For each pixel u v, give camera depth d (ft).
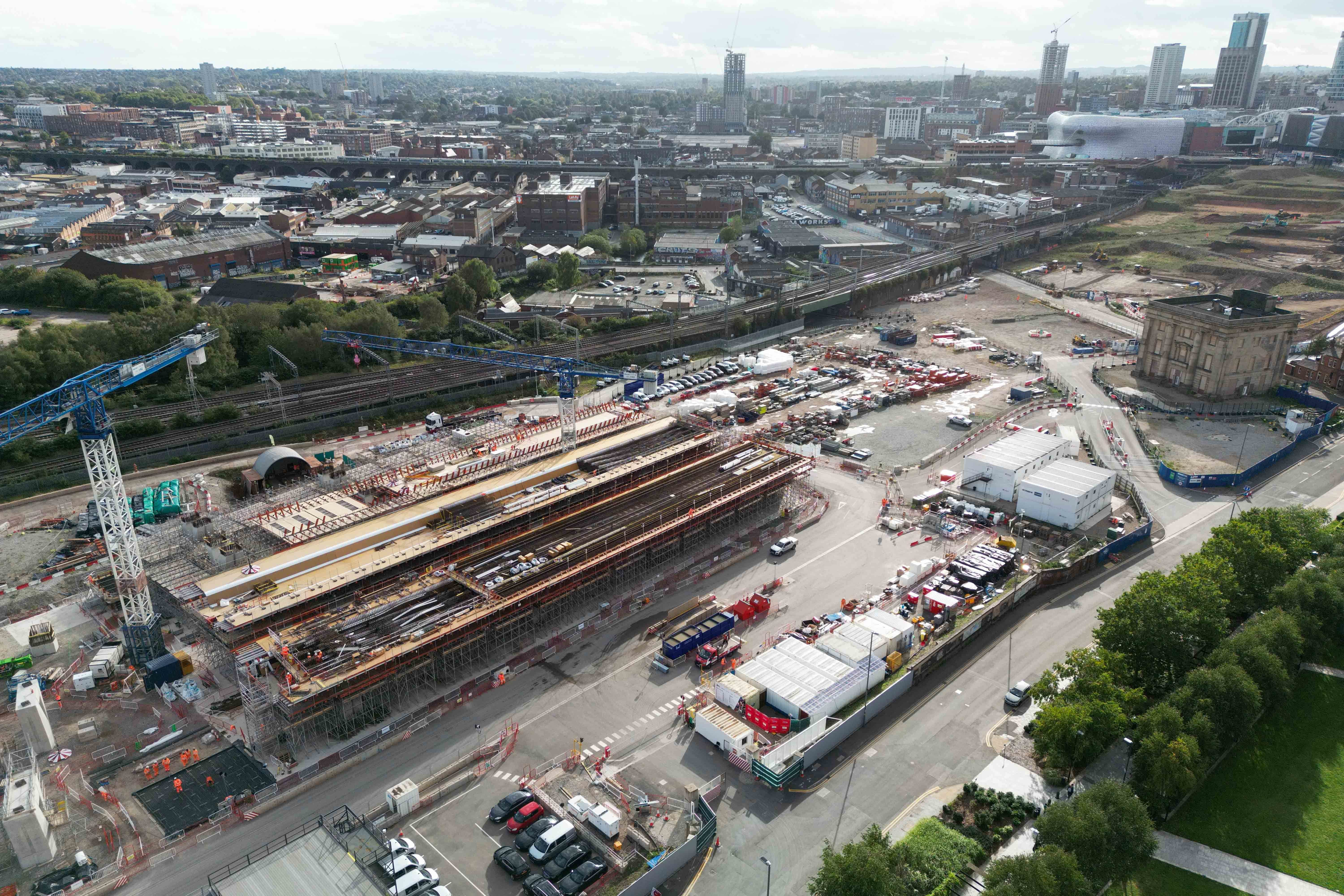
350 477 521.24
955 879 278.26
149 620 394.73
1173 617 367.45
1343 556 439.22
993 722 363.76
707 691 380.99
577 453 543.80
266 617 371.56
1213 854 301.84
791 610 443.73
